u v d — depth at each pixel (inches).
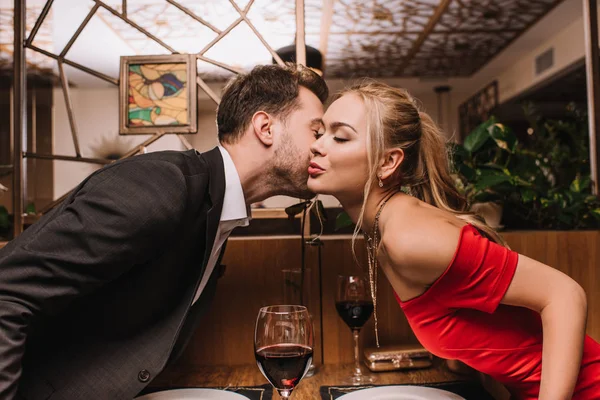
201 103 282.5
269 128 43.4
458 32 204.4
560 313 34.3
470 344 39.9
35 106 267.1
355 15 179.3
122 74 61.4
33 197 264.1
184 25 176.2
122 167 36.4
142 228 34.4
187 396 40.8
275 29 177.8
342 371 55.7
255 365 58.7
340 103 40.8
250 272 59.5
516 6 179.0
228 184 42.8
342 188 40.7
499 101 281.7
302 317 36.5
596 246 62.5
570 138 90.4
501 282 35.7
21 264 32.3
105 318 38.4
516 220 72.3
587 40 71.1
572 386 33.0
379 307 60.1
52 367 37.1
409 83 296.7
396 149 40.0
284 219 69.9
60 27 179.3
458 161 63.0
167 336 39.1
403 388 41.4
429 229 36.5
